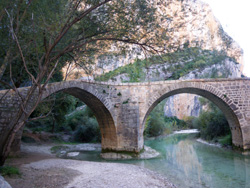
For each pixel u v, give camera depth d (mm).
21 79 12992
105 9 9258
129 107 17516
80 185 7320
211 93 17641
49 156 16203
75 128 34594
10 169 8078
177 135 40750
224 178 10516
